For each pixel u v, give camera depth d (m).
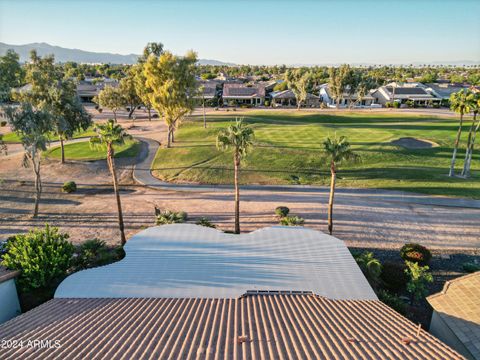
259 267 19.48
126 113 103.19
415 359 10.58
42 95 46.41
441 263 26.00
